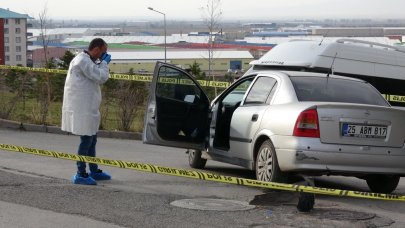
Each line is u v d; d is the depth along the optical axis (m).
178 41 117.69
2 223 6.43
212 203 7.74
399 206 8.23
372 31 116.31
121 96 16.69
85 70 8.40
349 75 14.59
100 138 15.96
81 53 8.50
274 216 7.11
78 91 8.48
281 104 8.73
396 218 7.38
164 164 11.71
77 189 8.21
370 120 8.28
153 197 7.95
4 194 7.74
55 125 16.23
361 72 14.75
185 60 74.75
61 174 9.54
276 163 8.40
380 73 15.00
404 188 10.30
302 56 14.46
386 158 8.31
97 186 8.55
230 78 31.06
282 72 9.47
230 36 130.88
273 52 15.20
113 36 135.38
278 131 8.39
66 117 8.57
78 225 6.44
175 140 9.65
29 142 13.77
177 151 13.97
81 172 8.69
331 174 8.30
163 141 9.54
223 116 10.05
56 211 6.98
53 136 15.12
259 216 7.09
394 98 14.95
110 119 16.72
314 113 8.12
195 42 107.94
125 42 112.94
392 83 15.15
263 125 8.77
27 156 11.33
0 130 15.68
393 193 9.56
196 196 8.20
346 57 14.60
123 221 6.64
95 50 8.54
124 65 71.75
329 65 14.32
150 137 9.44
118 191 8.25
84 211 7.00
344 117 8.18
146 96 16.86
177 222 6.68
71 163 10.70
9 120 16.22
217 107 10.09
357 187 10.08
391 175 8.65
